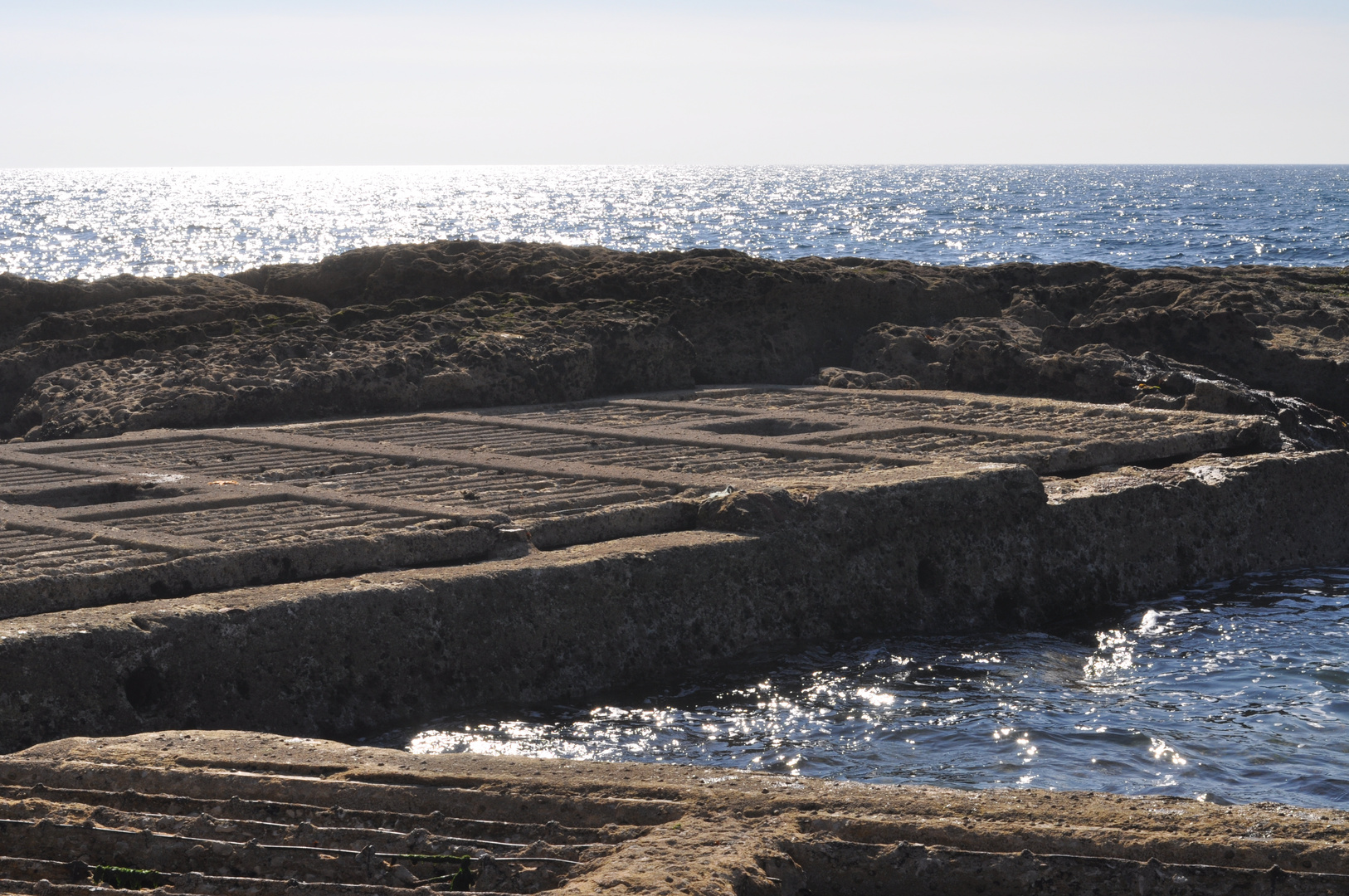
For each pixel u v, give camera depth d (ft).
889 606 28.30
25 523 25.62
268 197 583.99
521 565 24.31
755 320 52.37
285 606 21.58
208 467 32.12
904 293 55.31
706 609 25.96
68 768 14.80
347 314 48.91
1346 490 37.01
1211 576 33.65
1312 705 23.97
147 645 20.29
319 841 13.06
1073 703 24.03
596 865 12.23
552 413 42.16
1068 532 31.22
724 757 21.22
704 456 34.04
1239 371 49.24
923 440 36.68
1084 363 46.29
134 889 12.46
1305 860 12.03
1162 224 282.97
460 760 15.03
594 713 23.18
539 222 341.00
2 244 252.62
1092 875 11.95
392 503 27.50
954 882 12.15
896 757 21.24
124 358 44.39
